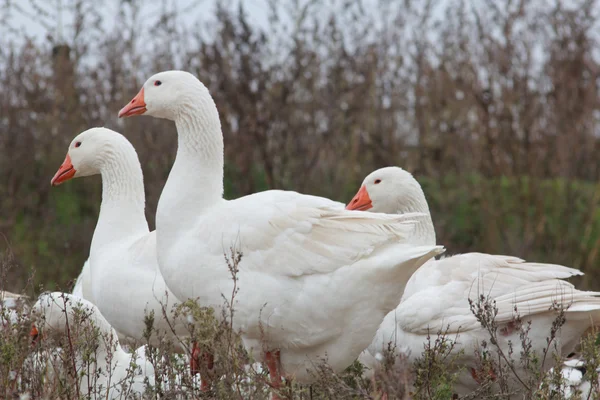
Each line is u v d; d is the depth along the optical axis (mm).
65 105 22156
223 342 8445
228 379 8016
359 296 8555
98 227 11258
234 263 8523
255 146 21922
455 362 10398
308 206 8961
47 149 22078
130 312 10312
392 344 10844
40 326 9367
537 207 20266
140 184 11555
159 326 10164
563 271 10953
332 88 22516
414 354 10742
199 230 9195
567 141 20594
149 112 10008
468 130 21953
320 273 8672
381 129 22938
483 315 9383
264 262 8789
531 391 8727
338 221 8789
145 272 10281
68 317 9609
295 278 8727
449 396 9234
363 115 22953
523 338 9547
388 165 22141
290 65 22297
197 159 9625
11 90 22219
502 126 20641
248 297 8773
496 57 20797
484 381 9234
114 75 22203
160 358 8633
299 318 8703
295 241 8750
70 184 22422
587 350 8641
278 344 9016
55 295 9680
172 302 10070
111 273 10484
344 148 22828
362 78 22938
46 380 8609
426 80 22609
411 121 23359
